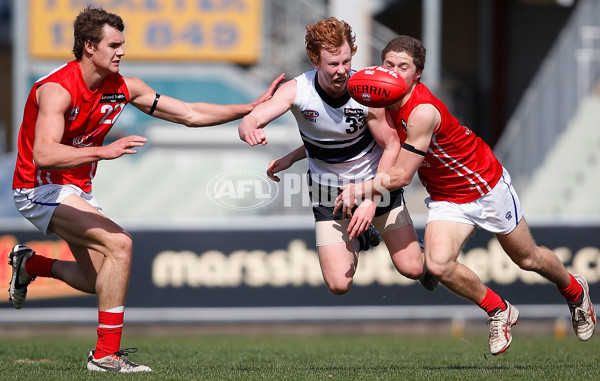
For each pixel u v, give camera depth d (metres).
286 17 62.84
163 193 57.22
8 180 56.56
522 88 73.56
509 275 42.72
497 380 17.16
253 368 20.12
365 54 57.56
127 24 59.12
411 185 58.78
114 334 18.64
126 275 18.52
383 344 32.78
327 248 20.36
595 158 57.09
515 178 57.12
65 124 18.27
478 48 74.12
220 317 43.38
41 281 43.03
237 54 59.47
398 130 18.78
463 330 43.75
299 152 20.70
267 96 19.69
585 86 59.16
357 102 18.22
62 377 17.23
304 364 21.81
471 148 18.81
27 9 59.19
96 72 18.22
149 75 59.59
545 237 42.72
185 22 59.25
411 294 43.41
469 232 19.19
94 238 18.38
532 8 73.56
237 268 43.62
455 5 74.31
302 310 43.47
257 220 43.84
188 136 59.16
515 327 42.66
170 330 44.88
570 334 39.94
